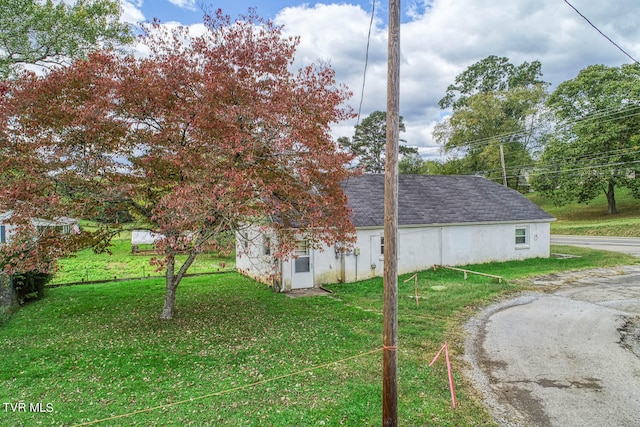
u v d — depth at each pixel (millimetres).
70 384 5922
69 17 15203
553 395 5664
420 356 7102
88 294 12664
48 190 7703
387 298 4672
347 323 9133
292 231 9406
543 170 33562
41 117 7473
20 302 11125
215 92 7812
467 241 17031
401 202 16906
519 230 18453
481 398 5555
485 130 34906
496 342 7938
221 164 7566
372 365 6590
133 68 7824
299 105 8297
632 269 15656
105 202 8430
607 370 6520
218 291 13227
